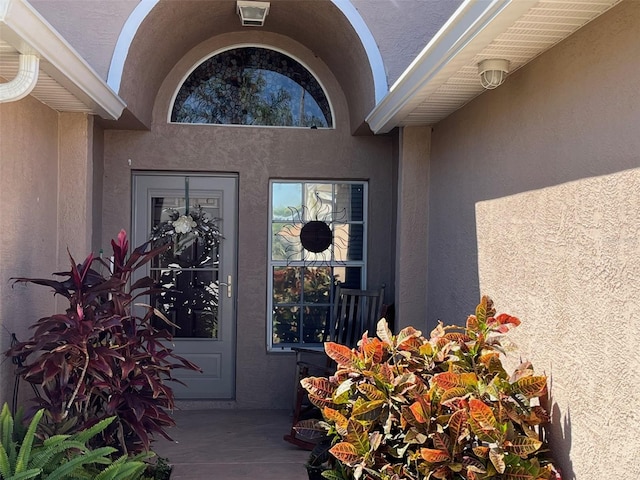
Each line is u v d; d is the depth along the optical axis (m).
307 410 4.90
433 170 4.70
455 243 4.14
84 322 3.21
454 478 2.71
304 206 5.61
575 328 2.54
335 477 3.17
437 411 2.84
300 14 4.85
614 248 2.26
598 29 2.41
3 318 3.37
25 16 2.72
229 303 5.55
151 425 3.54
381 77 4.54
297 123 5.59
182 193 5.48
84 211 4.41
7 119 3.40
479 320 3.06
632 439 2.12
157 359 3.51
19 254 3.61
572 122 2.60
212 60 5.53
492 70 3.02
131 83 4.55
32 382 3.34
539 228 2.90
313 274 5.62
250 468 4.06
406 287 4.79
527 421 2.71
